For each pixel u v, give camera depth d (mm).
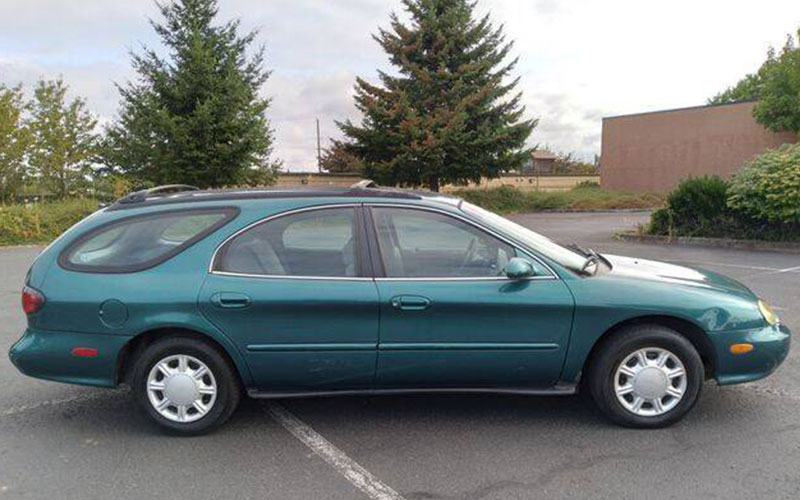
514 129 28859
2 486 3314
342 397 4535
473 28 28984
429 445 3738
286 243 3943
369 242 3908
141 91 22422
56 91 21859
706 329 3816
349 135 29469
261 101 22938
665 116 38688
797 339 5781
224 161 21531
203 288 3797
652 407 3881
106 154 22469
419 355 3814
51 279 3908
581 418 4086
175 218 4012
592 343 3811
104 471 3477
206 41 22234
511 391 3928
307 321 3789
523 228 4465
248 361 3834
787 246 12359
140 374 3883
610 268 4215
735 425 3918
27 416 4285
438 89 28734
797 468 3361
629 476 3309
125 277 3861
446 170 28734
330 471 3443
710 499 3068
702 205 13875
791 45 27562
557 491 3176
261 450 3717
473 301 3760
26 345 3930
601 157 43000
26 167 20688
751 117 34250
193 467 3514
